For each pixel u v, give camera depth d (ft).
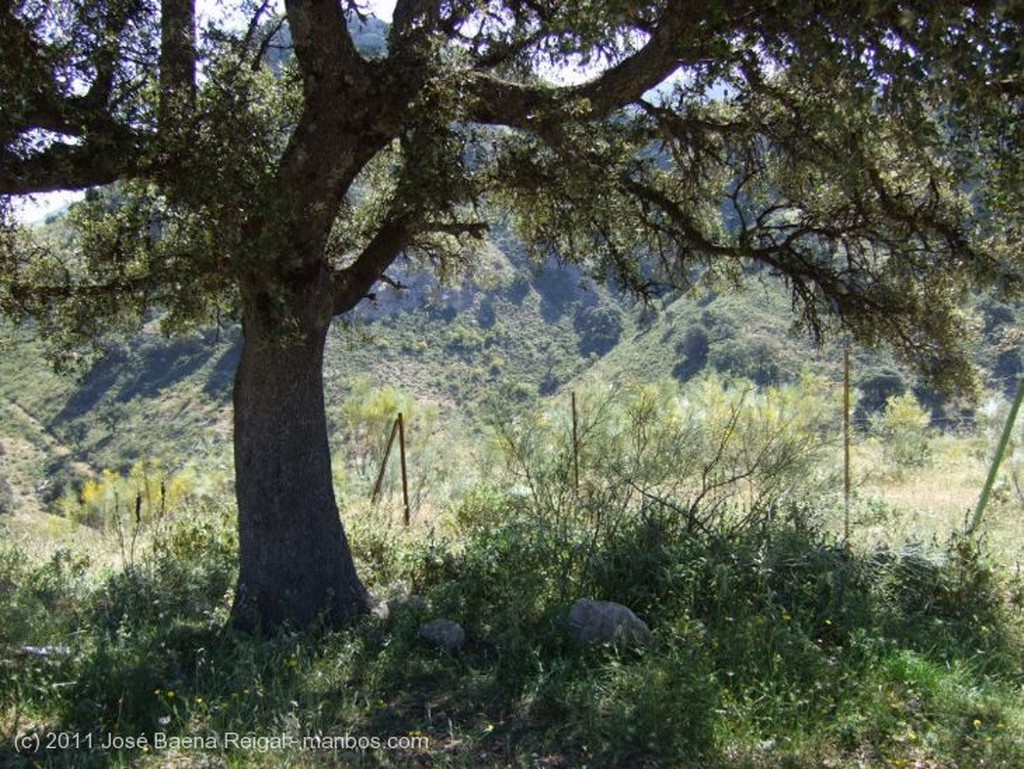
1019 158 18.49
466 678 19.06
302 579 22.86
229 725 16.06
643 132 26.22
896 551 24.54
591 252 30.22
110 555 36.04
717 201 29.40
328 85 20.97
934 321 26.96
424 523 36.50
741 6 19.22
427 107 21.25
